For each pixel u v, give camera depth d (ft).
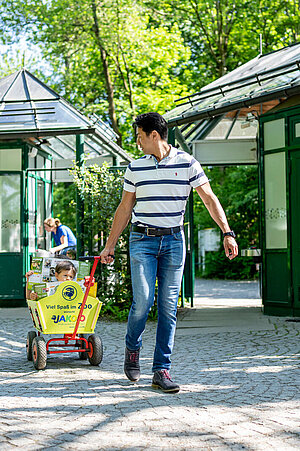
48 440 11.05
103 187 33.94
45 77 76.79
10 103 37.93
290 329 26.21
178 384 15.96
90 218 34.12
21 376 17.60
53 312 18.99
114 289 33.22
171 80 80.02
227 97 31.78
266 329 26.45
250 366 18.28
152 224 15.01
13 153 40.86
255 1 77.20
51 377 17.33
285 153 31.65
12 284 40.45
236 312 34.83
